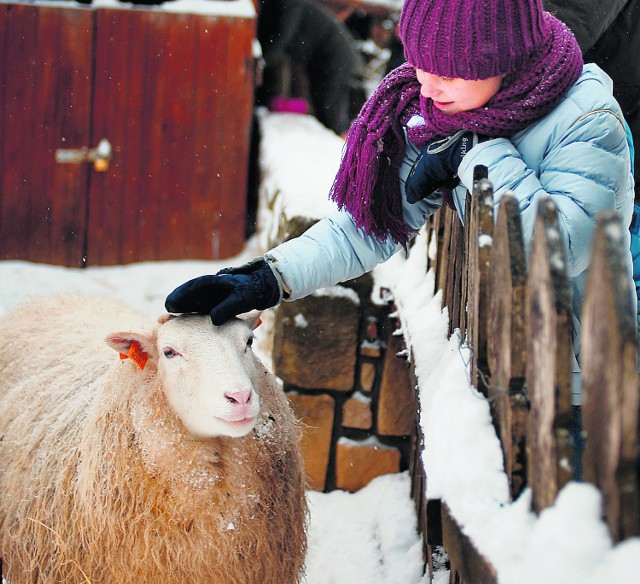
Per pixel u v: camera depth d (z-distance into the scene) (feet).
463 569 6.25
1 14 23.63
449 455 6.89
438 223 12.44
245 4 25.27
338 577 12.66
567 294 5.52
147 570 9.29
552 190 7.80
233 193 25.81
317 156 20.58
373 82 40.70
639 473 5.00
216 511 9.29
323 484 15.01
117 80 24.54
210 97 25.18
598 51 11.66
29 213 24.75
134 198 25.27
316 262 9.32
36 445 10.32
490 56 7.89
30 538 9.94
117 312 13.25
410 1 8.16
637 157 12.09
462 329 9.60
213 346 9.09
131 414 9.35
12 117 24.22
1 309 21.35
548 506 5.61
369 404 14.87
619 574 4.58
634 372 4.64
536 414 5.94
